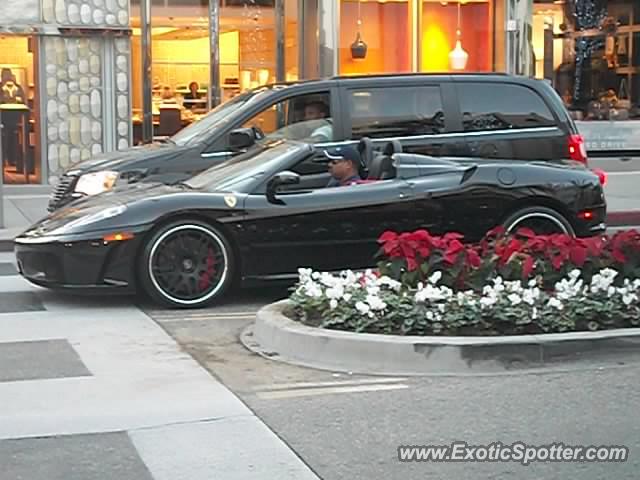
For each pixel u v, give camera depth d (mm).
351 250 8914
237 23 18859
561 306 6852
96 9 17688
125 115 18094
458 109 11070
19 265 8906
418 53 20234
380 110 10961
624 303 7000
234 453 5035
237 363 6723
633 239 7504
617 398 5871
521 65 20641
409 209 8992
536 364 6492
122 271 8477
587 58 21156
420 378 6328
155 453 5055
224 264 8648
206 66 18703
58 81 17641
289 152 9227
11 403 5863
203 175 9641
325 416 5582
